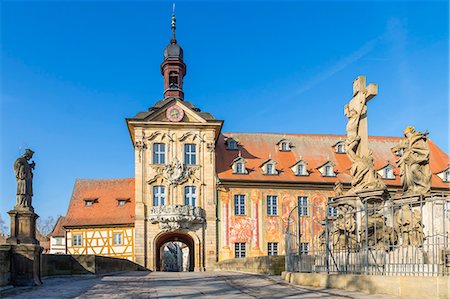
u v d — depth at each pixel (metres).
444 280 14.66
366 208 17.80
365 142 26.17
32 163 23.88
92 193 60.62
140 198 53.31
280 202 55.84
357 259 19.12
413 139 23.20
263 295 17.45
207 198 54.25
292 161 59.47
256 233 54.72
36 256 23.27
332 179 57.38
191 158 55.12
